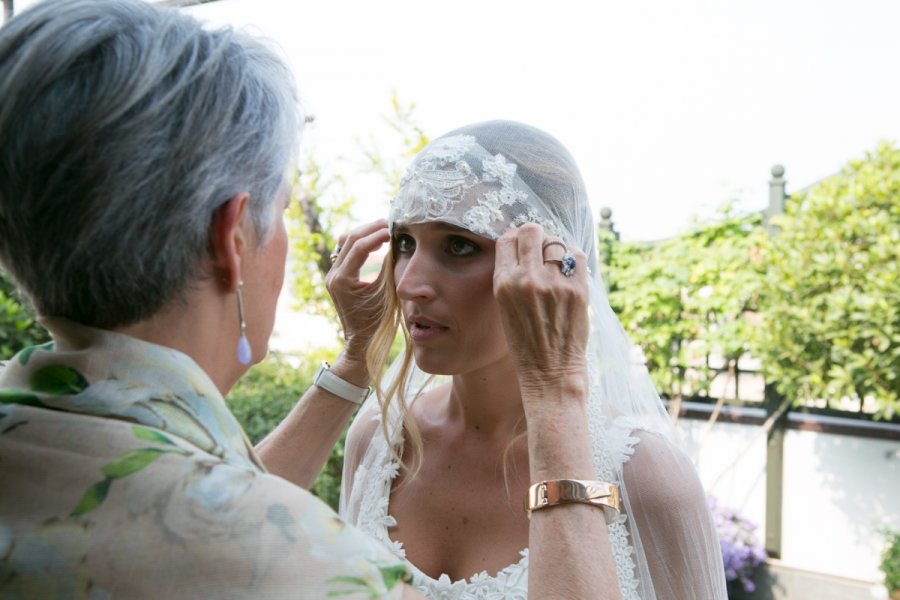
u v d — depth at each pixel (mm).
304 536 686
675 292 5121
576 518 968
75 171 717
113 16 761
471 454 1384
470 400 1379
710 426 5105
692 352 5145
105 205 723
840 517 4855
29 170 721
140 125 722
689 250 5172
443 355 1276
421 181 1239
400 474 1432
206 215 786
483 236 1211
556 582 923
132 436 706
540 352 1066
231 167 793
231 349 885
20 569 650
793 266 4637
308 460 1431
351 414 1491
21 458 693
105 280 754
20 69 716
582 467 1003
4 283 3475
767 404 5047
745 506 5145
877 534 4734
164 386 756
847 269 4527
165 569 647
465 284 1241
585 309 1080
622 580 1164
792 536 4988
